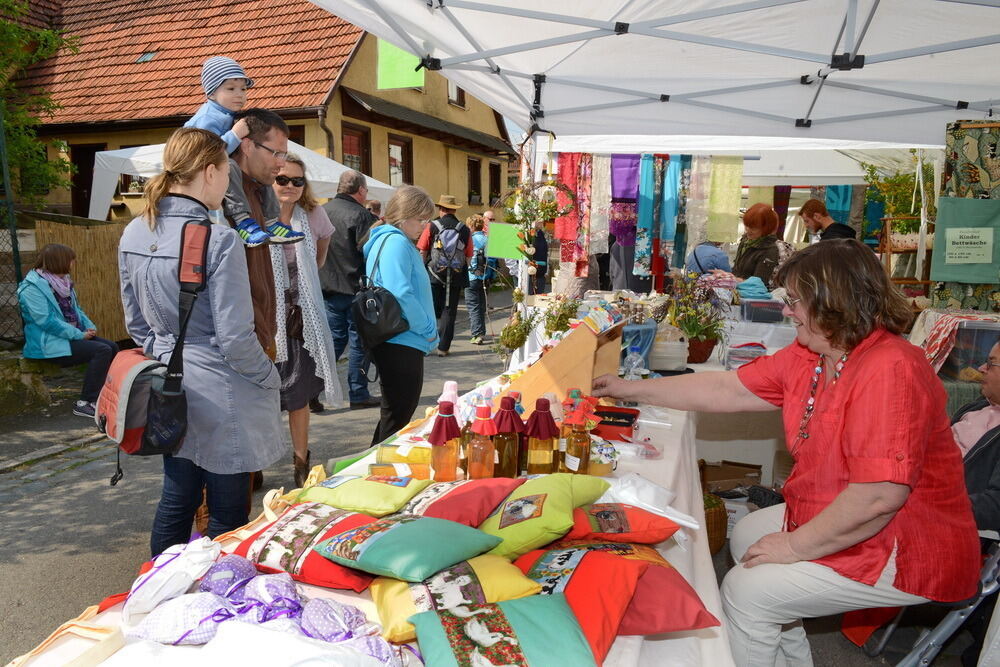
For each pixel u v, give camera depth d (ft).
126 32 44.96
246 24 42.60
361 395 19.01
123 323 27.07
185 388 6.72
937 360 12.05
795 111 15.20
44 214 25.53
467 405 7.52
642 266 18.51
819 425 6.09
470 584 4.26
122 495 13.19
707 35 11.03
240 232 7.79
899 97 13.83
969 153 13.84
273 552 4.83
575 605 4.23
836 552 5.88
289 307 11.31
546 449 6.48
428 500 5.33
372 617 4.40
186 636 3.91
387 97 43.96
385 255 11.05
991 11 9.65
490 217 34.22
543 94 14.42
